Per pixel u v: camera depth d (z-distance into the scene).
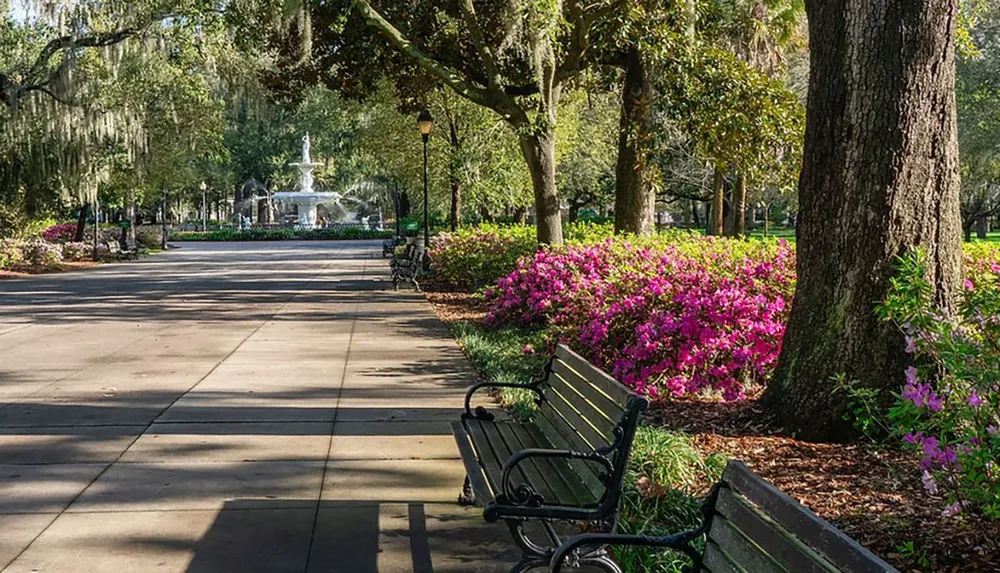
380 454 6.26
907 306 4.71
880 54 6.20
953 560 4.18
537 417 5.73
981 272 9.97
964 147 29.05
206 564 4.27
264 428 7.03
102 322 14.77
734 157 17.11
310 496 5.32
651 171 17.30
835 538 2.17
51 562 4.28
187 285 23.59
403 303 18.14
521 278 13.30
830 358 6.34
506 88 17.31
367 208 84.19
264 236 67.25
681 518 4.74
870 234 6.24
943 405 4.36
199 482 5.59
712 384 8.22
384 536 4.67
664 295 8.83
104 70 32.59
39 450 6.35
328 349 11.52
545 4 14.15
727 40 22.03
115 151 36.25
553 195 16.92
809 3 6.56
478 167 28.86
